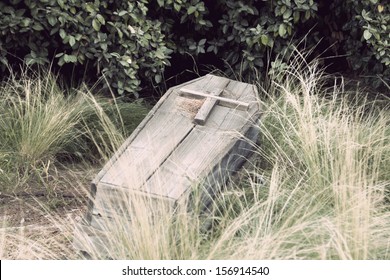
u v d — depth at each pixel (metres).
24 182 6.67
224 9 8.21
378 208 5.54
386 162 6.43
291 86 7.95
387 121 7.28
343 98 7.65
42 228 5.96
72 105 7.33
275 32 7.95
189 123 6.11
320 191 5.66
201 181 5.40
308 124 6.44
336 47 8.62
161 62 7.85
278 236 4.99
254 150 6.46
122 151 5.79
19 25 7.37
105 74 7.65
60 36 7.74
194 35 8.48
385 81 8.02
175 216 5.14
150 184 5.35
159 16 8.13
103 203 5.32
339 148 6.10
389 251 5.10
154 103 8.30
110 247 5.16
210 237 5.28
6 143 6.97
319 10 8.61
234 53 8.29
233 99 6.50
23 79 7.48
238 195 5.68
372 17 7.77
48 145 6.97
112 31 7.61
